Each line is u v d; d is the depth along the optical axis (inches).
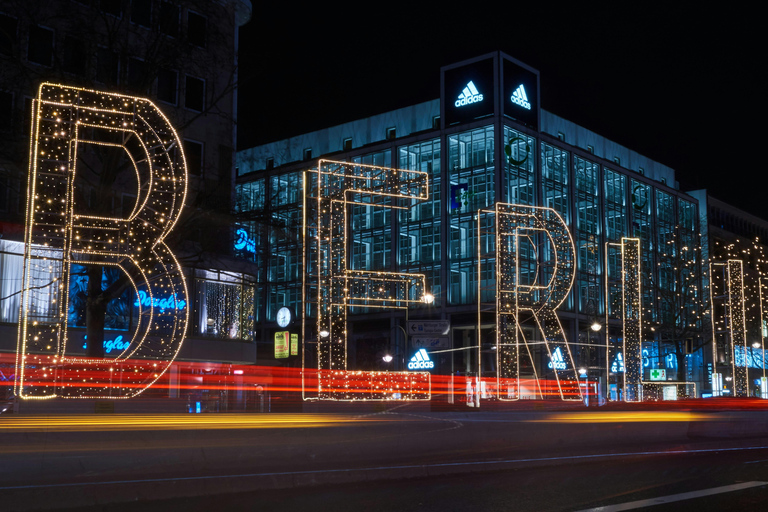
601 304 2819.9
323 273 1643.7
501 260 1939.0
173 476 450.9
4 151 813.2
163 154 901.2
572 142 2947.8
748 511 353.1
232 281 1416.1
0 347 1122.7
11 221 1162.6
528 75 2714.1
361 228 2842.0
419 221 2699.3
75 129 780.0
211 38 1039.6
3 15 1047.0
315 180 1440.7
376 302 2706.7
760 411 887.1
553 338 2365.9
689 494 406.3
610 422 740.0
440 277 2608.3
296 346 1261.1
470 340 2564.0
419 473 519.2
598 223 2935.5
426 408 1187.3
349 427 565.6
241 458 508.4
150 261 880.3
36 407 788.6
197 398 1363.2
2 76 969.5
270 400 1505.9
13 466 423.2
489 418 658.2
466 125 2630.4
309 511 366.9
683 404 1455.5
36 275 1170.6
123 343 1249.4
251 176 2994.6
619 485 454.6
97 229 877.2
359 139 2940.5
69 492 388.2
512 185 2573.8
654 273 2429.9
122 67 843.4
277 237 984.3
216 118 1405.0
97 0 903.7
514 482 478.6
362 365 2618.1
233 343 1405.0
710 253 2471.7
